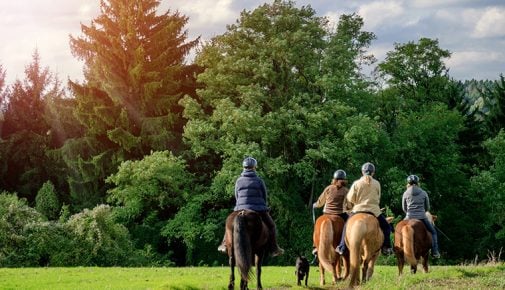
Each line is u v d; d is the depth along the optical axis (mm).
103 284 16297
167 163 39125
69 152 45375
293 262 39125
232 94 42625
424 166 45156
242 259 11664
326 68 39688
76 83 45062
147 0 46500
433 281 13539
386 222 13531
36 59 55625
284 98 40750
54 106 50812
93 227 33625
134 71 43781
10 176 54125
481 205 48344
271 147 40312
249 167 12820
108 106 44375
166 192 40531
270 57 40469
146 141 43875
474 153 57094
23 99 54844
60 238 33125
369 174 13555
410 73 50875
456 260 47312
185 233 38312
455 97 58844
